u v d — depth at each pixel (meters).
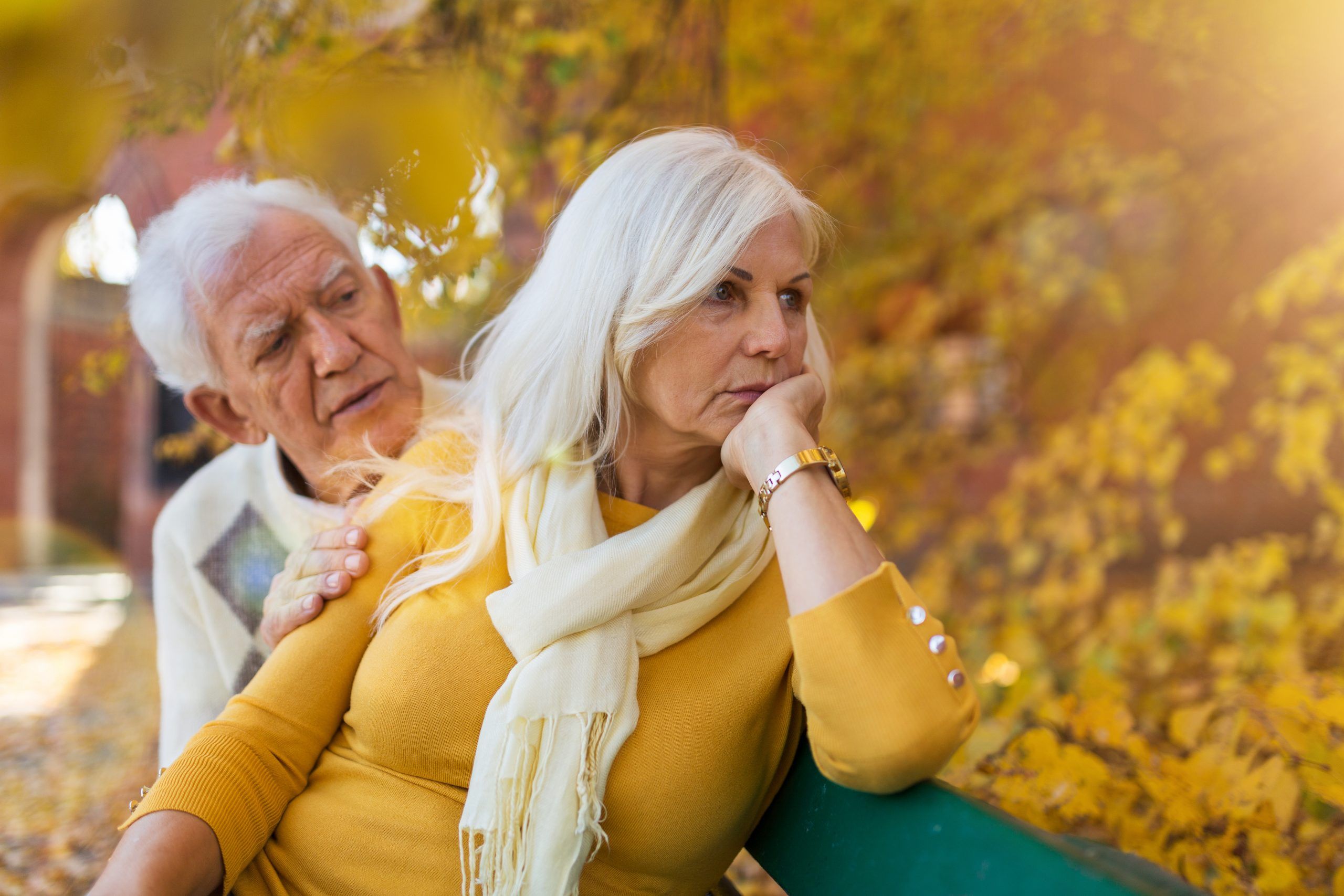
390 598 1.30
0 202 1.45
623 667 1.18
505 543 1.29
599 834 1.14
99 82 1.40
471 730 1.21
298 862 1.24
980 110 5.69
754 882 2.92
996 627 3.43
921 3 4.84
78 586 8.91
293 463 1.85
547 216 2.84
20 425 10.15
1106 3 4.66
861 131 5.25
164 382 1.85
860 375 5.43
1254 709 1.62
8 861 3.50
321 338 1.66
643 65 3.06
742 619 1.28
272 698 1.26
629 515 1.32
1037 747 1.63
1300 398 2.86
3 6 1.32
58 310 10.15
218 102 2.37
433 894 1.21
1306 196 4.30
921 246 5.59
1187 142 4.83
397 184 2.54
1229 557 2.79
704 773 1.19
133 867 1.11
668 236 1.16
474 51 2.72
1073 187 5.46
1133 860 0.83
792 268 1.20
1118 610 3.12
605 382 1.27
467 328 2.78
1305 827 1.47
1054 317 6.14
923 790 1.00
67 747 4.63
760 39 4.65
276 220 1.69
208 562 1.85
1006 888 0.86
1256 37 4.12
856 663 0.96
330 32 2.48
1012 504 3.80
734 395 1.20
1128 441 3.31
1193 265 5.26
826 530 1.03
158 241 1.69
